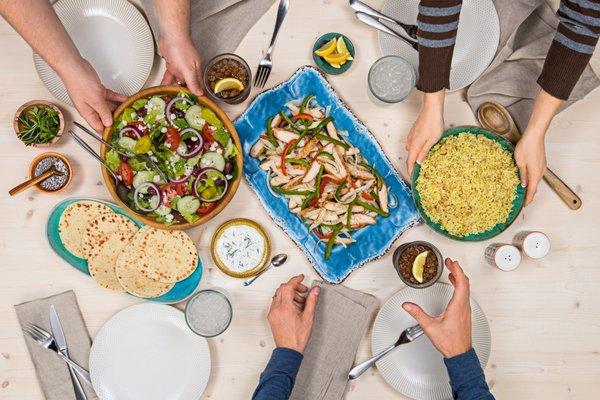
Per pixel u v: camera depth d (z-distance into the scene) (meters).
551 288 1.86
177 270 1.80
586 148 1.87
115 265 1.82
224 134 1.74
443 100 1.72
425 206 1.81
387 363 1.81
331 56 1.80
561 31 1.54
